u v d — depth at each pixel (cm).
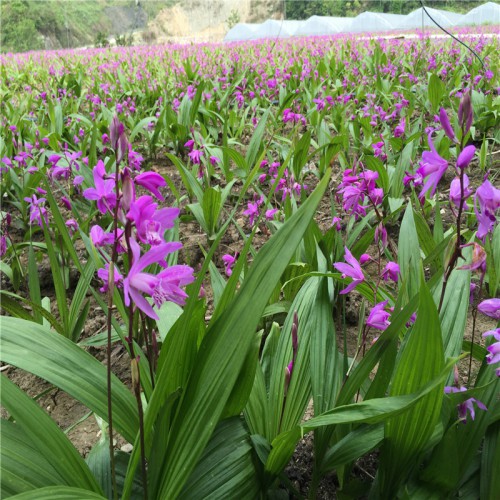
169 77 1104
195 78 982
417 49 1347
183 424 120
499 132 507
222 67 1186
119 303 182
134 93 834
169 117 550
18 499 97
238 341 116
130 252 103
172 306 172
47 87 1046
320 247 232
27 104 739
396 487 138
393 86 738
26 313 206
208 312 281
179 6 6112
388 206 364
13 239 400
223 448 136
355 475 171
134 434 132
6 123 588
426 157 121
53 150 489
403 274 184
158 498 119
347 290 150
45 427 113
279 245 112
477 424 138
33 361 120
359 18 4375
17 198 440
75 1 5812
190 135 557
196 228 396
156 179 107
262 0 6125
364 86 802
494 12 3684
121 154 102
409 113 585
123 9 6081
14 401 111
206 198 336
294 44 2022
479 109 566
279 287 252
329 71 951
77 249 362
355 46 1578
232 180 396
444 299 163
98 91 895
